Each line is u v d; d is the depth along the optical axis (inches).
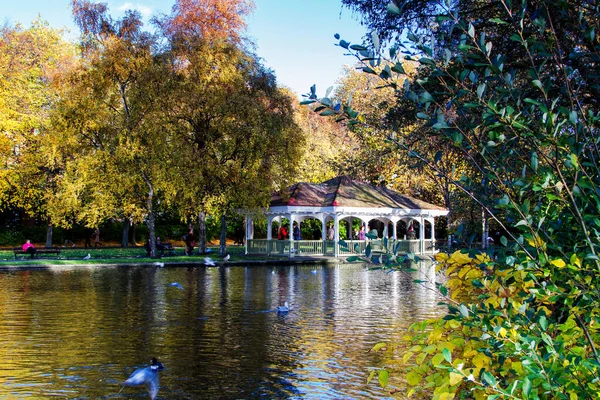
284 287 951.0
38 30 1988.2
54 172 1883.6
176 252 1856.5
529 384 136.6
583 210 161.3
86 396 352.2
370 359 444.8
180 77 1531.7
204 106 1518.2
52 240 2233.0
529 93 325.4
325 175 2249.0
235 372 408.8
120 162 1497.3
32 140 1820.9
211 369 416.8
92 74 1502.2
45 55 1950.1
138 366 423.5
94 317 634.8
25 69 1887.3
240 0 1659.7
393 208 1784.0
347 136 2315.5
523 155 195.0
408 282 1023.6
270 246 1749.5
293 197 1724.9
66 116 1504.7
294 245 1705.2
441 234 2305.6
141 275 1163.3
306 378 391.9
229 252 1920.5
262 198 1555.1
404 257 170.1
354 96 1784.0
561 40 252.2
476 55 167.9
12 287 925.8
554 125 160.9
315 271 1214.3
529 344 148.5
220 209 1587.1
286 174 1621.6
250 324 594.6
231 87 1541.6
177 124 1534.2
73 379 388.5
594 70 234.7
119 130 1512.1
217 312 674.2
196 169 1478.8
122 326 580.7
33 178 1860.2
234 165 1523.1
